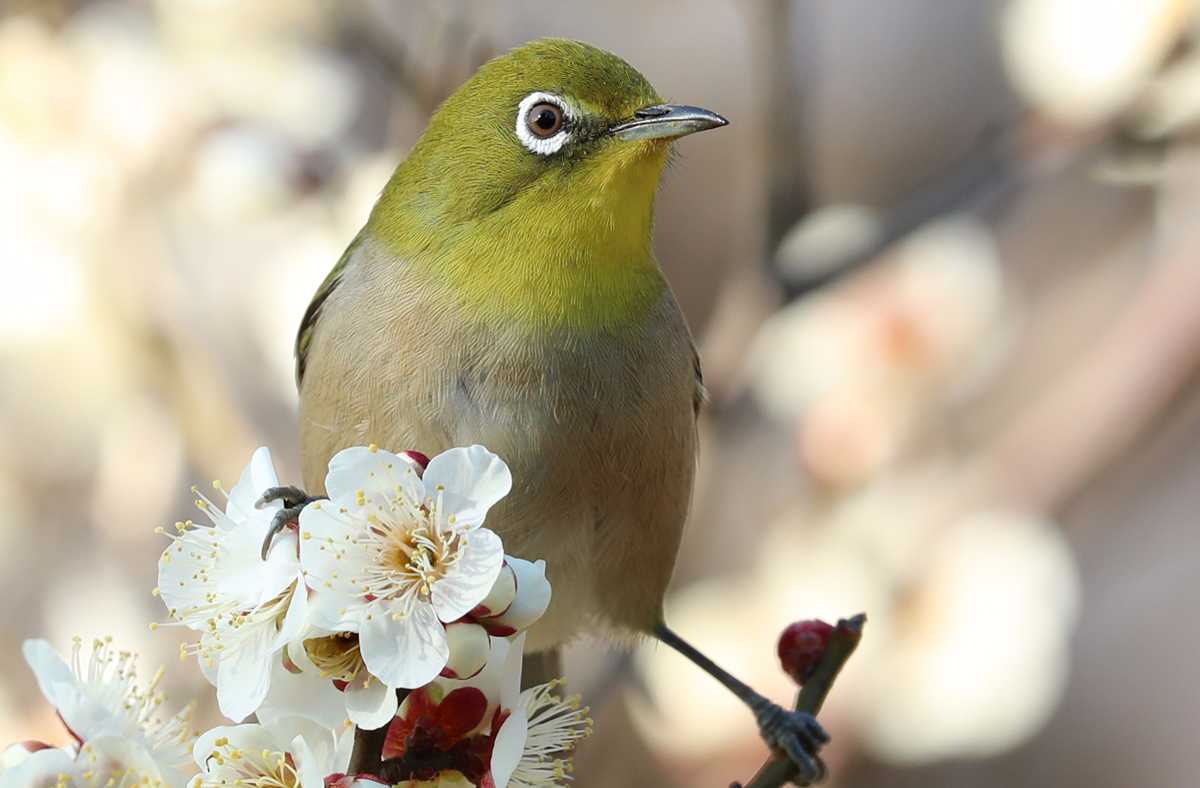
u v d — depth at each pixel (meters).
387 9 12.46
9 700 10.92
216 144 11.73
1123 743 15.84
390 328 8.49
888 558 11.51
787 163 11.80
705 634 11.43
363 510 5.68
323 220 11.84
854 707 11.41
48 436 12.01
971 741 11.33
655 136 8.23
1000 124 12.23
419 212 8.67
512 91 8.48
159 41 11.98
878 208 16.78
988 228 14.23
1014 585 11.41
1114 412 11.80
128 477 11.77
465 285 8.42
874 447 11.71
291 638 5.52
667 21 16.64
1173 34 11.44
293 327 11.82
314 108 11.92
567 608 8.88
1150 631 16.25
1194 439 15.24
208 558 5.82
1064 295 14.54
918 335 11.85
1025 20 11.89
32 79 11.67
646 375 8.55
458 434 8.41
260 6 12.02
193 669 11.19
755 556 12.25
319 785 5.39
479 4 12.11
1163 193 12.35
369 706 5.57
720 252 16.12
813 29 12.93
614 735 11.47
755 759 11.20
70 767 5.73
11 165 11.62
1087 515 12.43
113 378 11.79
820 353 11.89
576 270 8.40
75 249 11.69
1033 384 13.65
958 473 11.90
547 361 8.37
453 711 5.87
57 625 11.47
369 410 8.52
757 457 12.66
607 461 8.51
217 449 11.70
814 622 7.30
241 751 5.66
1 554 12.03
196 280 11.88
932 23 17.12
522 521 8.51
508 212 8.41
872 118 16.97
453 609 5.59
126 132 11.74
